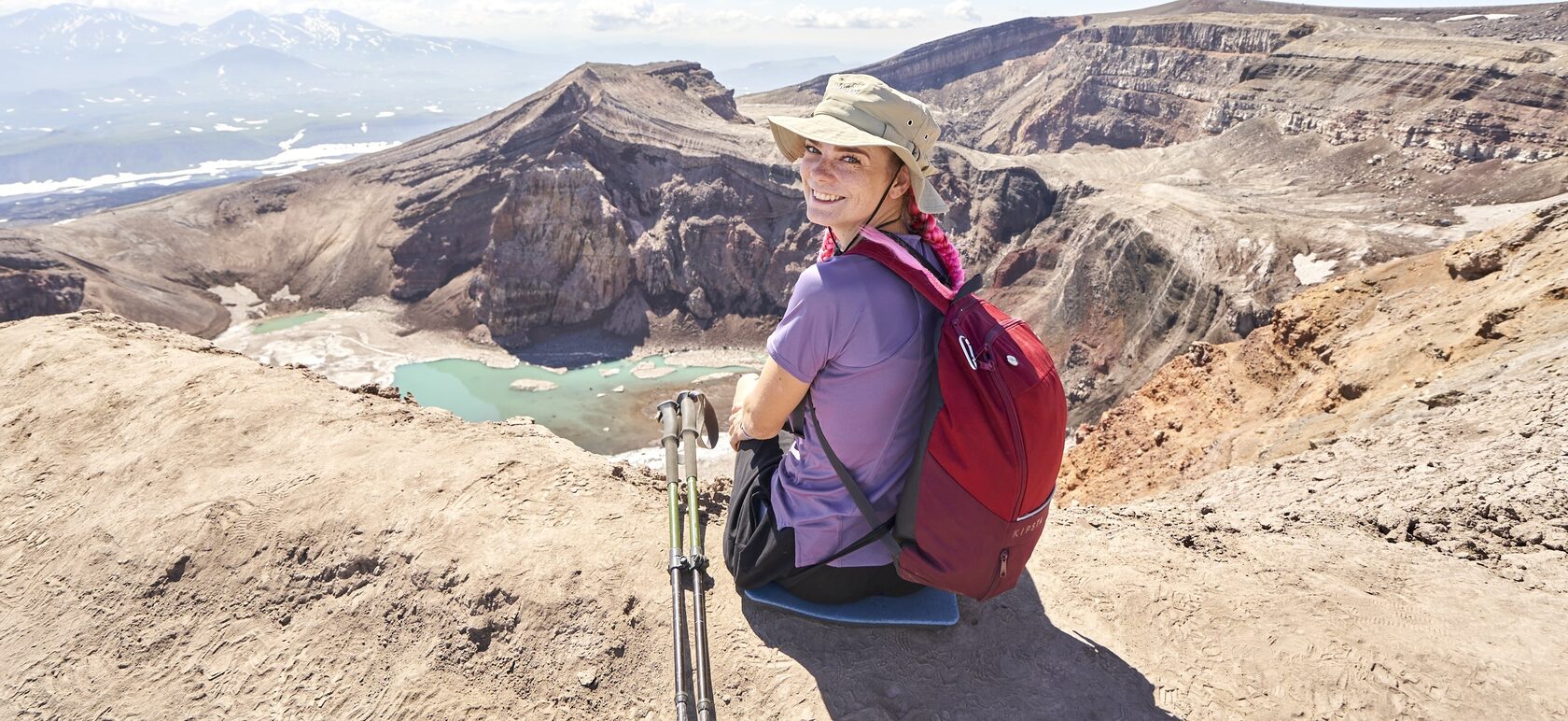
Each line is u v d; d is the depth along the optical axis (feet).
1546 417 35.01
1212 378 117.39
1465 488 26.27
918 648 12.14
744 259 491.31
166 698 12.62
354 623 13.51
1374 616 13.64
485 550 14.17
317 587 14.19
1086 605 13.57
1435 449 37.73
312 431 18.74
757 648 12.09
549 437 19.60
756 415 10.53
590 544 14.25
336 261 549.13
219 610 14.03
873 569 11.79
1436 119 356.18
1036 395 9.12
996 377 9.04
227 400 20.29
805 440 11.09
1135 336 314.35
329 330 492.95
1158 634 12.94
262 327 504.43
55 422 20.12
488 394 410.93
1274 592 14.32
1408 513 22.53
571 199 490.90
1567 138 309.01
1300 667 12.25
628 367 444.96
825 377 9.96
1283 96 463.83
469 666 12.53
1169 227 319.06
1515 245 81.97
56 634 13.99
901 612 12.37
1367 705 11.53
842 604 12.41
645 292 496.23
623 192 517.14
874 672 11.69
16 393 21.89
